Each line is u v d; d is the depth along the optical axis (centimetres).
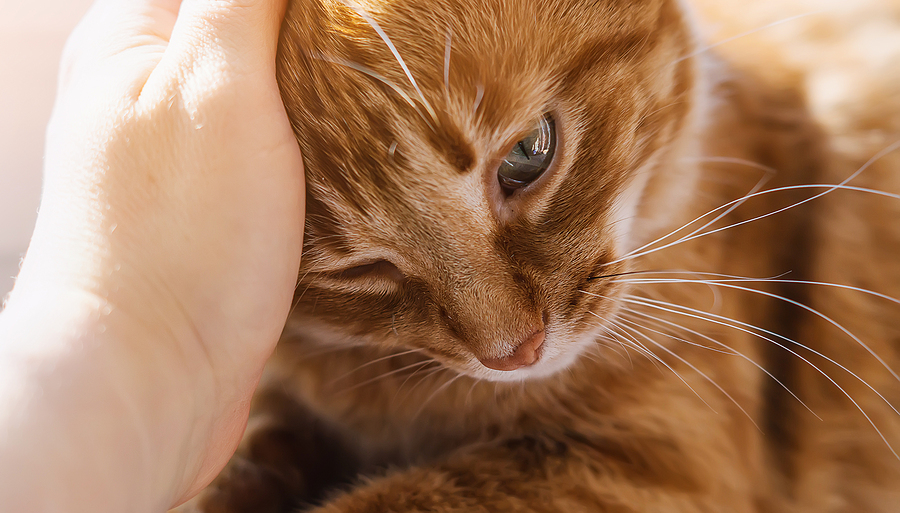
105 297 26
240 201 27
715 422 32
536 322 29
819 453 35
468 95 27
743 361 33
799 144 35
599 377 32
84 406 25
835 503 35
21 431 24
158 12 29
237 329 28
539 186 29
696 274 32
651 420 32
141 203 26
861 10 36
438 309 29
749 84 35
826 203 35
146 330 26
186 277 27
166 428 27
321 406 35
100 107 27
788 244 35
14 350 25
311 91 27
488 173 28
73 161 26
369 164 27
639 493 31
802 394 35
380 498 31
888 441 36
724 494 32
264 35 27
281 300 28
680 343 33
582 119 29
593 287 30
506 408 33
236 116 26
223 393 28
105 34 28
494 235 28
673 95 31
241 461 34
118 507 25
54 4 38
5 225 39
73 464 25
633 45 30
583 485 31
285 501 34
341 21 27
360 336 32
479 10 27
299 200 27
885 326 35
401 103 27
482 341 29
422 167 27
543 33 27
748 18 36
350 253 29
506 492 31
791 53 36
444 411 34
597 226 30
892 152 35
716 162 33
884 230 35
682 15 32
